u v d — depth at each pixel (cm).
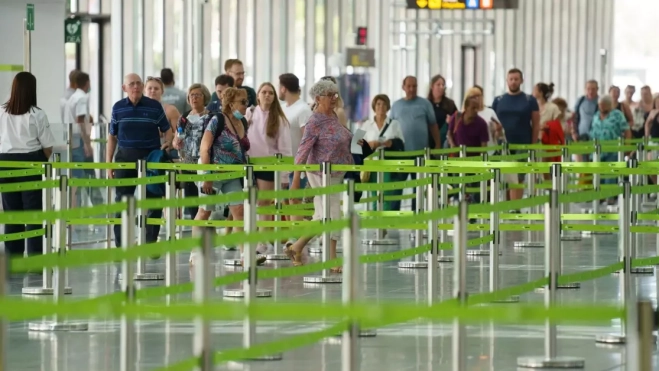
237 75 3322
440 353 1783
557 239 1791
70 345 1844
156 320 2077
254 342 1722
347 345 1416
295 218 3222
